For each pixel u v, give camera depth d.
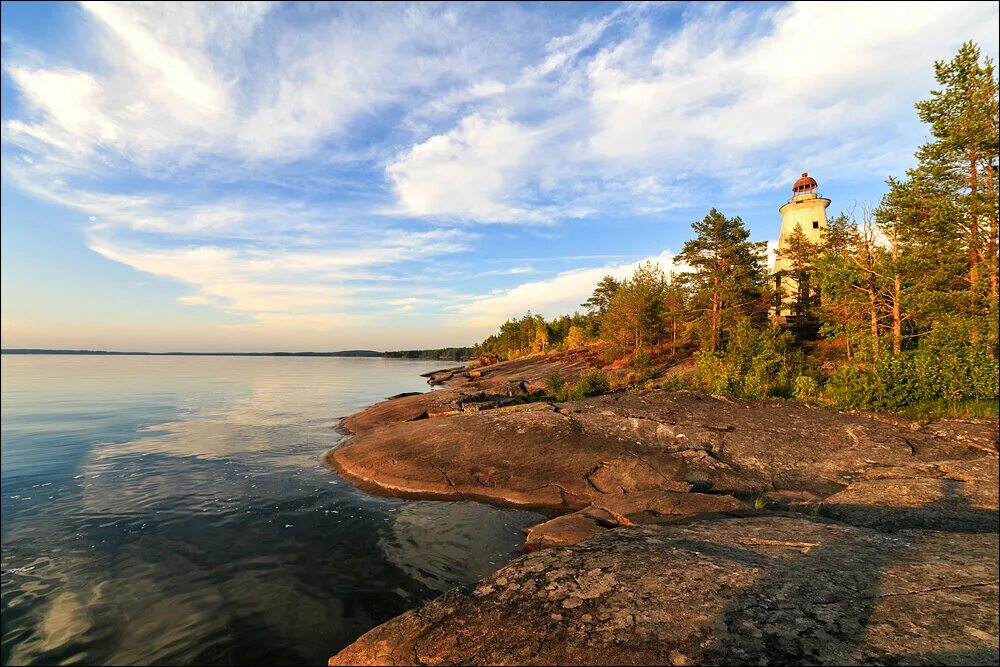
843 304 25.12
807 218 48.72
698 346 40.81
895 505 8.31
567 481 11.96
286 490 12.35
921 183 21.81
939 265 20.50
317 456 16.48
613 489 11.36
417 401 26.86
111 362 134.38
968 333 15.09
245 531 9.45
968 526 7.53
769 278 41.66
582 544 5.95
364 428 21.52
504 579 4.95
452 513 10.65
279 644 5.77
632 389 25.27
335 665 4.22
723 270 36.06
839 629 3.42
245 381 59.56
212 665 5.38
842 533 6.10
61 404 30.95
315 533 9.38
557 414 16.08
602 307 69.56
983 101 20.00
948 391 14.09
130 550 8.47
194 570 7.71
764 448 12.66
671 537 6.10
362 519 10.21
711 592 4.18
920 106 21.70
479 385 46.72
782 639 3.33
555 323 81.06
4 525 9.64
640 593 4.28
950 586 4.07
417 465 13.45
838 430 13.15
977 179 20.69
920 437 12.17
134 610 6.49
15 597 6.82
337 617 6.36
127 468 14.38
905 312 21.06
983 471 9.55
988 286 19.11
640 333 40.31
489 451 13.85
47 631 6.00
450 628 4.16
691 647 3.35
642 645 3.46
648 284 41.12
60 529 9.44
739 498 10.31
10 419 24.08
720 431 13.74
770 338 22.89
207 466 14.78
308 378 69.81
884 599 3.87
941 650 3.04
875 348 16.22
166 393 40.41
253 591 7.04
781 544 5.65
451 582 7.36
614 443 13.66
